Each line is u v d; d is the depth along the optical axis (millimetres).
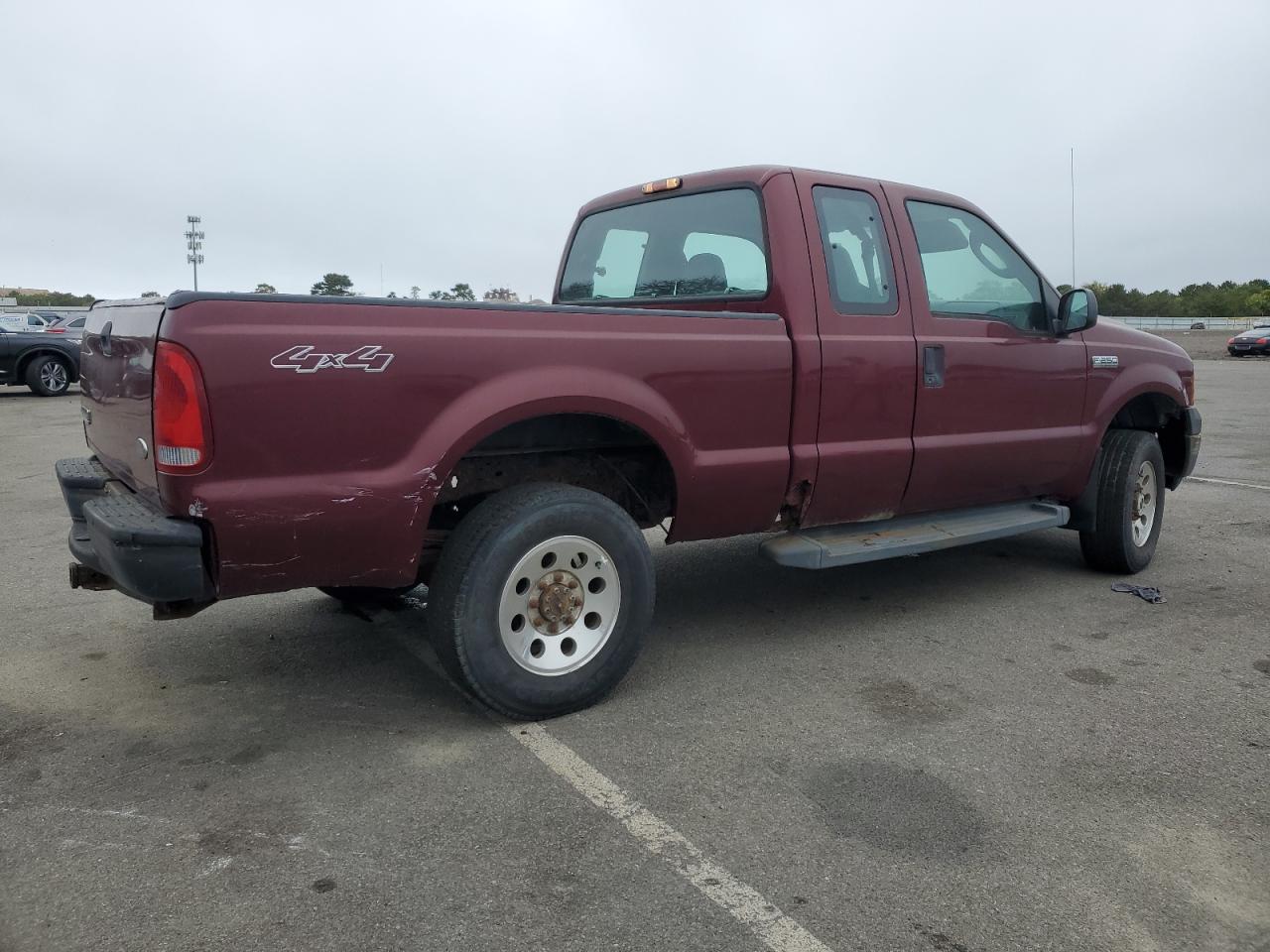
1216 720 3525
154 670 3980
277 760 3186
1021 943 2277
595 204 5195
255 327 2855
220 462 2834
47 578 5328
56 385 17281
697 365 3689
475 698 3344
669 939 2281
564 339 3381
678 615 4785
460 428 3166
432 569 3672
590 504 3447
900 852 2654
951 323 4508
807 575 5520
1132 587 5250
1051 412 4957
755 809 2877
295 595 5039
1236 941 2291
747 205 4168
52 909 2375
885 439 4297
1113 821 2822
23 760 3184
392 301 3076
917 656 4195
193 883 2490
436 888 2477
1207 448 10766
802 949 2250
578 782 3037
